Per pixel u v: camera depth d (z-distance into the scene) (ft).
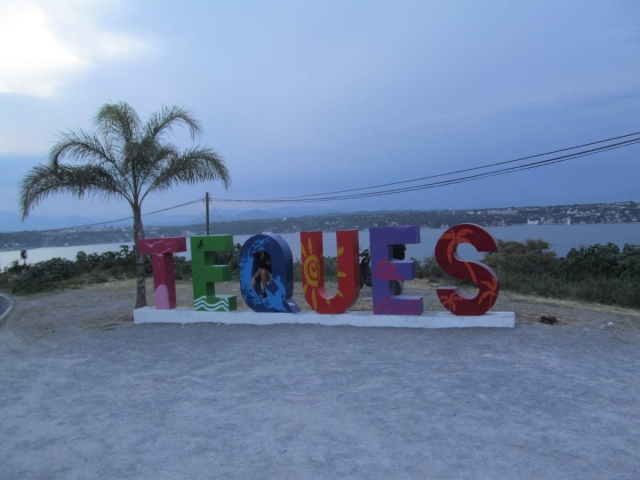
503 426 16.42
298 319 33.83
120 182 41.11
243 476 13.73
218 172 42.88
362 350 26.63
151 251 37.88
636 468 13.56
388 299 31.91
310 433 16.34
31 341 34.60
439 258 31.30
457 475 13.29
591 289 42.09
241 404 19.38
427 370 22.65
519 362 23.40
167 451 15.61
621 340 27.32
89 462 15.19
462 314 30.96
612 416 17.13
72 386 23.12
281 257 34.14
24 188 39.40
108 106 40.29
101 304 51.29
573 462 13.92
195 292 36.55
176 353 28.25
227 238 35.83
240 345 29.19
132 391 21.83
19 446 16.67
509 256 63.00
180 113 41.86
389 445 15.24
